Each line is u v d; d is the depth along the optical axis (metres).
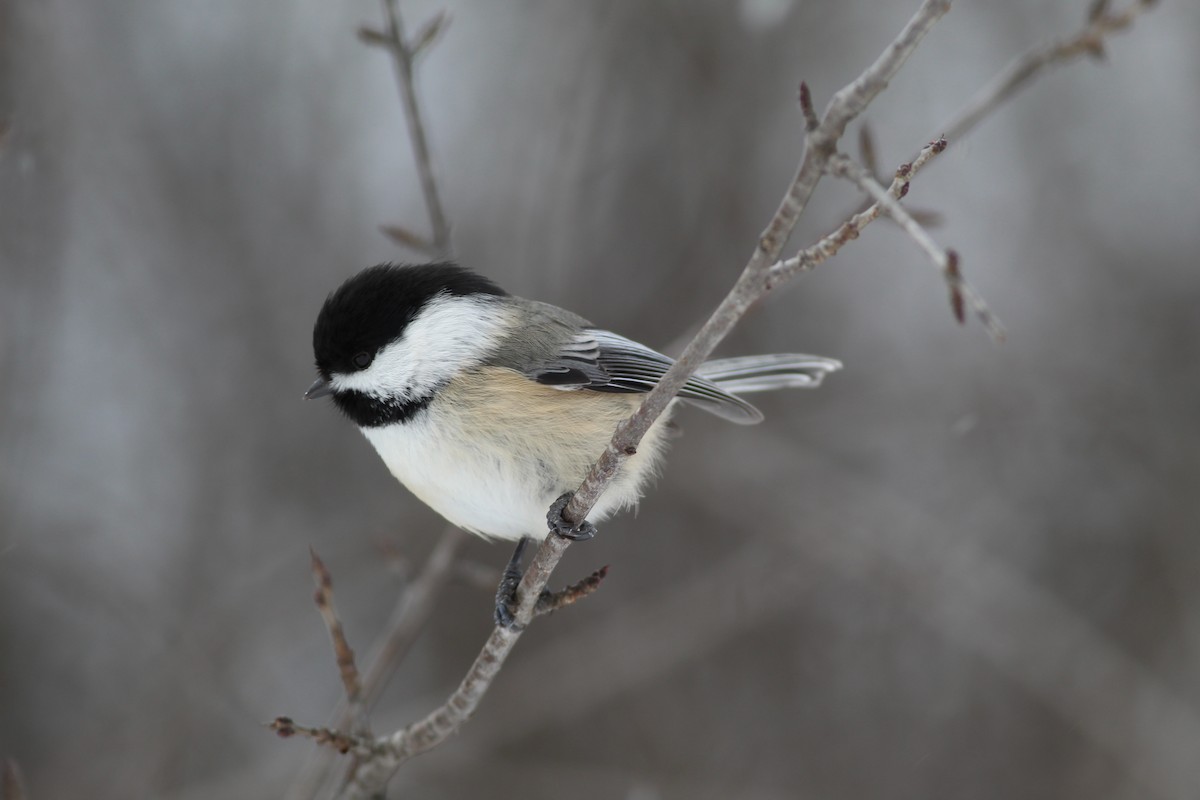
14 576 10.14
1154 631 11.09
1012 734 10.75
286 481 11.07
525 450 5.87
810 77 12.13
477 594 11.12
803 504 10.86
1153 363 11.70
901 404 11.47
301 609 10.79
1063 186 12.23
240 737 10.19
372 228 11.50
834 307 11.96
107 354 11.10
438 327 6.02
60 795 9.34
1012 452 11.65
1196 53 12.33
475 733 10.32
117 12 11.20
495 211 11.52
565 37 11.72
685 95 11.75
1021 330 11.95
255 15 11.57
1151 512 11.32
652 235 11.57
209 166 11.30
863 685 11.08
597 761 10.62
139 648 10.54
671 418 7.16
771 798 10.20
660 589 11.16
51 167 10.16
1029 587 10.98
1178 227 12.23
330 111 11.53
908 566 10.40
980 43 12.41
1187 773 9.69
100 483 10.88
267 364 11.16
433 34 7.28
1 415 9.75
